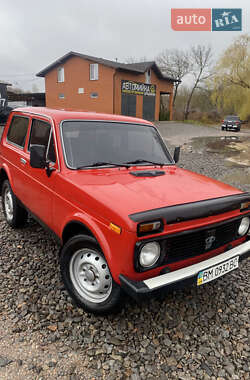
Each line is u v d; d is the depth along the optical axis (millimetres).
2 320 2678
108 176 2967
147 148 3732
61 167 3008
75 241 2701
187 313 2912
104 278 2619
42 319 2709
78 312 2818
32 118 3914
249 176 9477
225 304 3082
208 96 48125
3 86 28062
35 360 2289
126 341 2516
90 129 3389
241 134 24844
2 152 4719
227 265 2738
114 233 2264
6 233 4402
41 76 30172
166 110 37156
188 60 47656
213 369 2299
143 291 2148
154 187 2756
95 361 2305
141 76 28406
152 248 2268
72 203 2770
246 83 41375
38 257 3754
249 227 3043
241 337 2637
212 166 10984
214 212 2537
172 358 2377
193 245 2520
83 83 27234
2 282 3221
